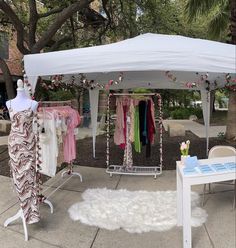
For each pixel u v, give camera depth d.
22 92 4.32
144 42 4.62
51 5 10.79
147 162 8.19
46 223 4.68
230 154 5.64
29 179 4.35
